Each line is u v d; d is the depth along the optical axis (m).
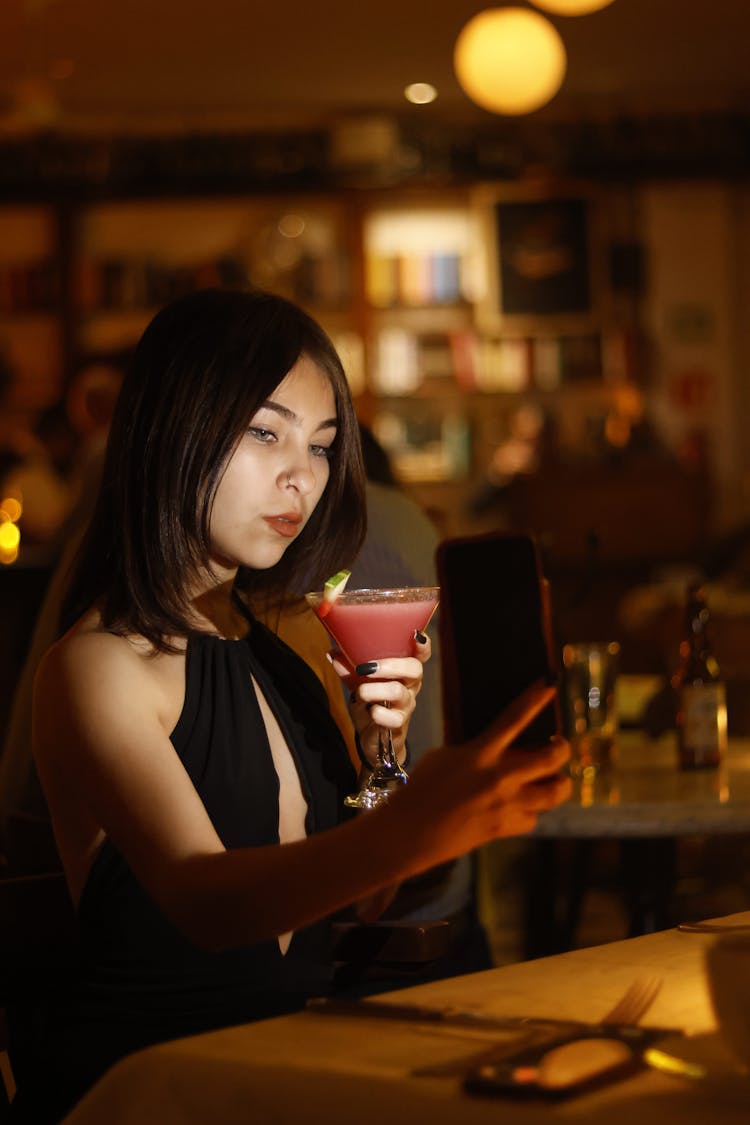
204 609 1.73
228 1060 0.96
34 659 2.34
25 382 8.25
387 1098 0.89
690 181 8.19
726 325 8.49
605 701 2.47
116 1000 1.55
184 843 1.36
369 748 1.80
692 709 2.48
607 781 2.39
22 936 1.57
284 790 1.72
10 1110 1.57
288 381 1.62
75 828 1.57
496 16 5.94
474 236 8.35
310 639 1.91
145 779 1.41
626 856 2.49
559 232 8.27
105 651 1.51
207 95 7.84
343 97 7.95
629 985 1.17
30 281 8.16
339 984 1.62
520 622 1.15
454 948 2.10
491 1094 0.88
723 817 2.15
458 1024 1.05
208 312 1.61
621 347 8.34
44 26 6.69
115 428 1.64
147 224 8.30
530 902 2.81
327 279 8.19
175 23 6.71
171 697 1.60
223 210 8.31
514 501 7.39
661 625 5.63
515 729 1.08
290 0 6.45
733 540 6.44
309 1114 0.91
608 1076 0.91
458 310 8.36
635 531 7.29
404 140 8.12
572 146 8.12
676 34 7.17
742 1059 0.91
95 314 8.17
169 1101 0.96
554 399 8.37
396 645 1.75
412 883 2.09
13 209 8.17
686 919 3.26
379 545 2.20
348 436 1.73
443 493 8.36
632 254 8.38
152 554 1.59
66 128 8.23
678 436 8.51
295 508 1.62
